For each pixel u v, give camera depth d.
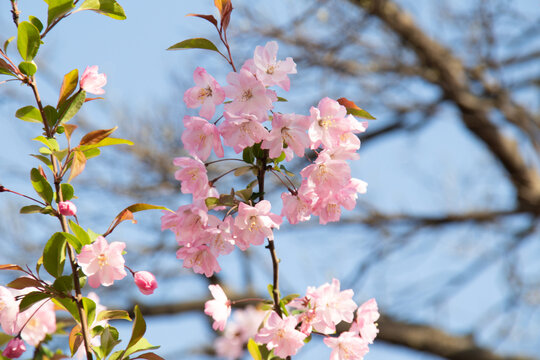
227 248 1.98
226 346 3.45
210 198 1.97
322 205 1.98
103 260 1.94
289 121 1.96
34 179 1.97
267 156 1.99
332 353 2.00
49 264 1.97
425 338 5.04
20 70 1.99
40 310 2.09
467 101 5.05
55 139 1.99
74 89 2.01
